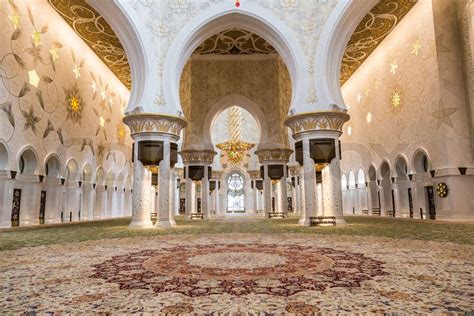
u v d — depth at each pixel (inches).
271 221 576.1
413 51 588.1
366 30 644.7
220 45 679.7
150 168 460.4
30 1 509.0
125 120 451.2
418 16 570.3
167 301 108.9
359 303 104.6
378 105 735.7
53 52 572.4
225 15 482.6
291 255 196.5
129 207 967.0
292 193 1282.0
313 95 451.5
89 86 713.6
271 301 107.7
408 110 609.6
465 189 493.0
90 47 700.7
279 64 721.0
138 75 458.3
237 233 345.4
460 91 514.0
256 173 1279.5
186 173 733.3
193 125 723.4
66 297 114.5
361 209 868.0
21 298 113.5
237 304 104.8
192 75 725.9
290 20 479.2
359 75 847.7
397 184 660.7
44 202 576.7
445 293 115.0
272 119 712.4
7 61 455.5
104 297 114.0
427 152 551.2
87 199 716.0
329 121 438.0
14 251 223.5
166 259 187.3
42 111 537.0
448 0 531.2
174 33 474.0
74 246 248.5
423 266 161.0
